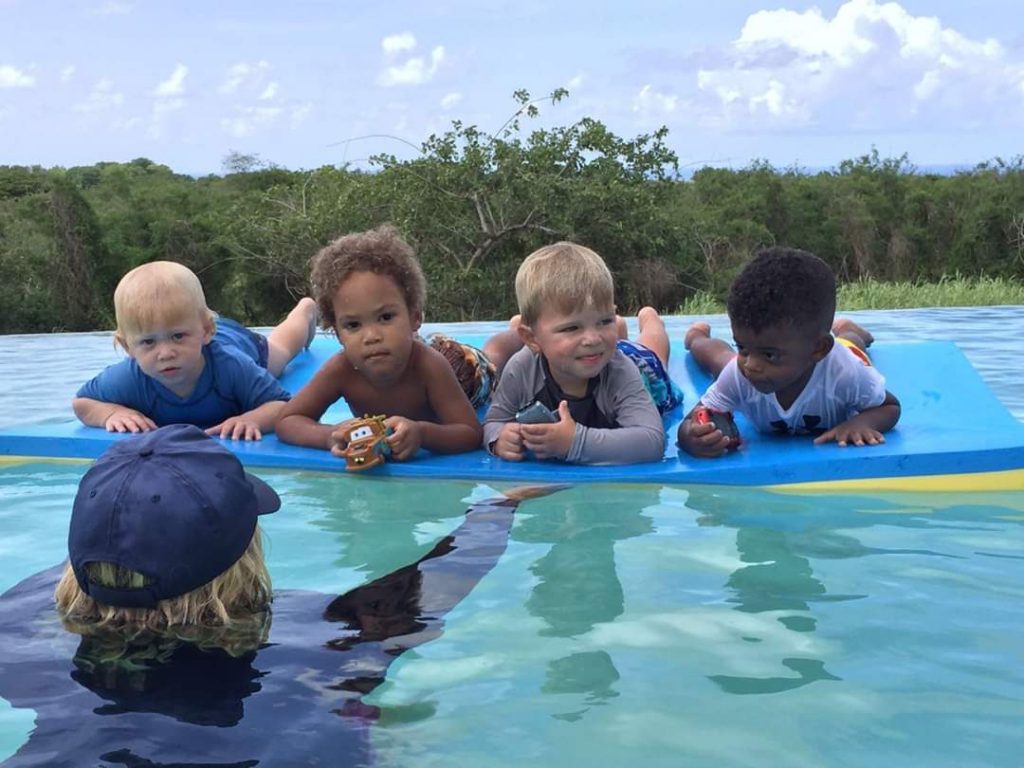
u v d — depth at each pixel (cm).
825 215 3809
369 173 2530
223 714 154
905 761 138
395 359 367
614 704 158
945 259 3700
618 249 2395
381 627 194
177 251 3744
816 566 234
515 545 255
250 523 192
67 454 382
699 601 209
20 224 3684
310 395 389
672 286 2542
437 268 2211
